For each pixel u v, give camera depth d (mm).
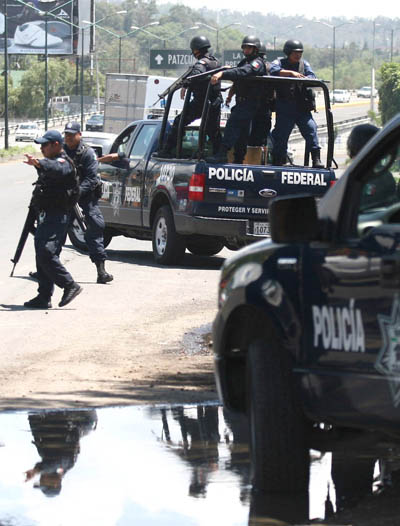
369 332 9516
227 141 32219
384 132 9961
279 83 32219
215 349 11625
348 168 10234
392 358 9289
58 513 10477
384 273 9336
